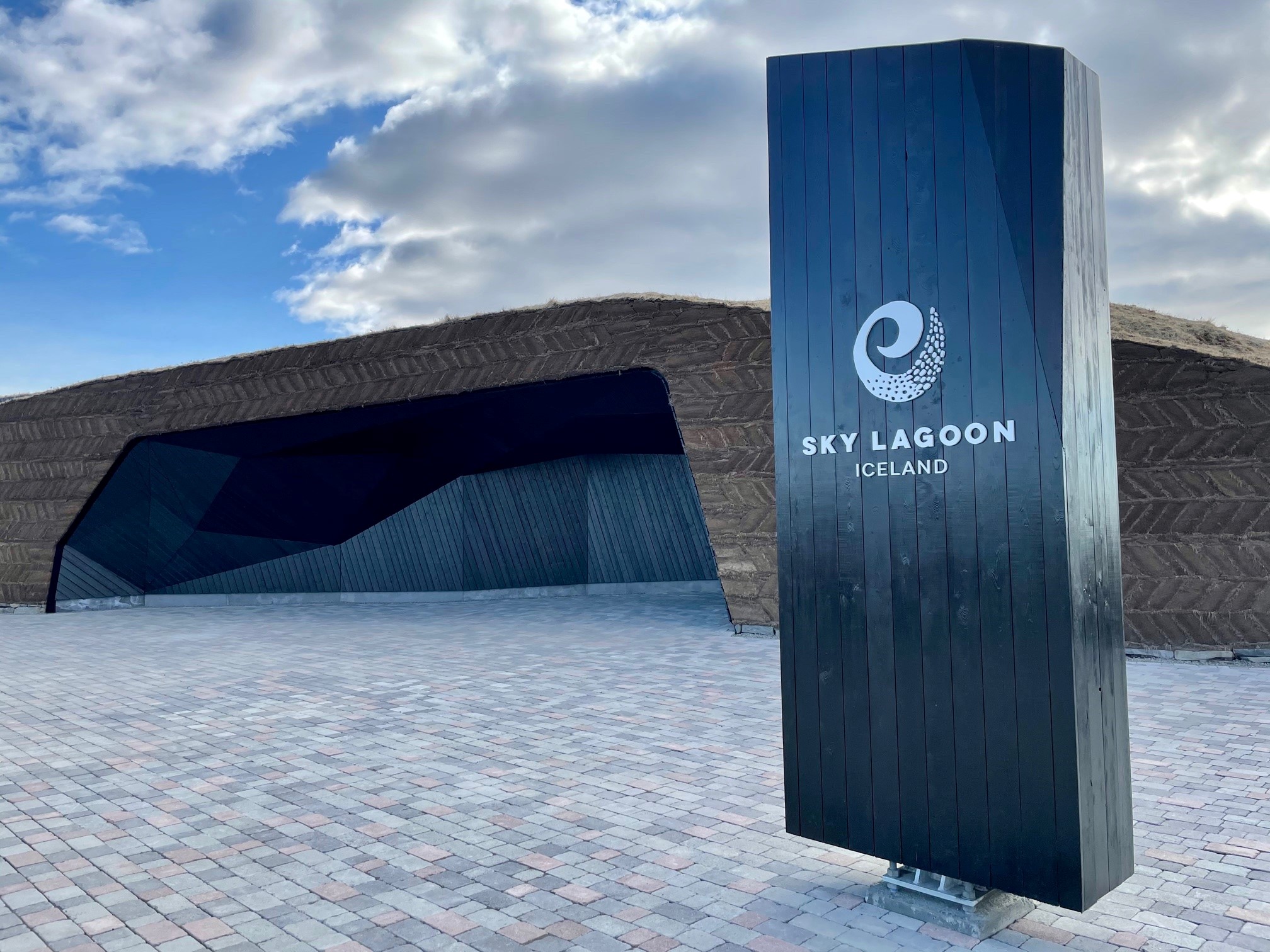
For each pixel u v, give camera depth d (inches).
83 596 910.4
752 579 625.9
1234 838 241.3
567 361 682.2
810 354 213.5
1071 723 176.6
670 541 952.9
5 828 271.7
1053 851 178.1
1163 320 858.1
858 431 206.2
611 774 311.3
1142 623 494.3
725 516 631.2
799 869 229.5
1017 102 186.2
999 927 193.3
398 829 264.2
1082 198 191.0
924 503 196.4
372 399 767.1
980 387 189.0
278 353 807.7
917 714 197.2
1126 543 497.7
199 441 860.6
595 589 941.8
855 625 206.5
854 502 207.0
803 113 213.5
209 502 890.1
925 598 196.1
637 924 200.2
